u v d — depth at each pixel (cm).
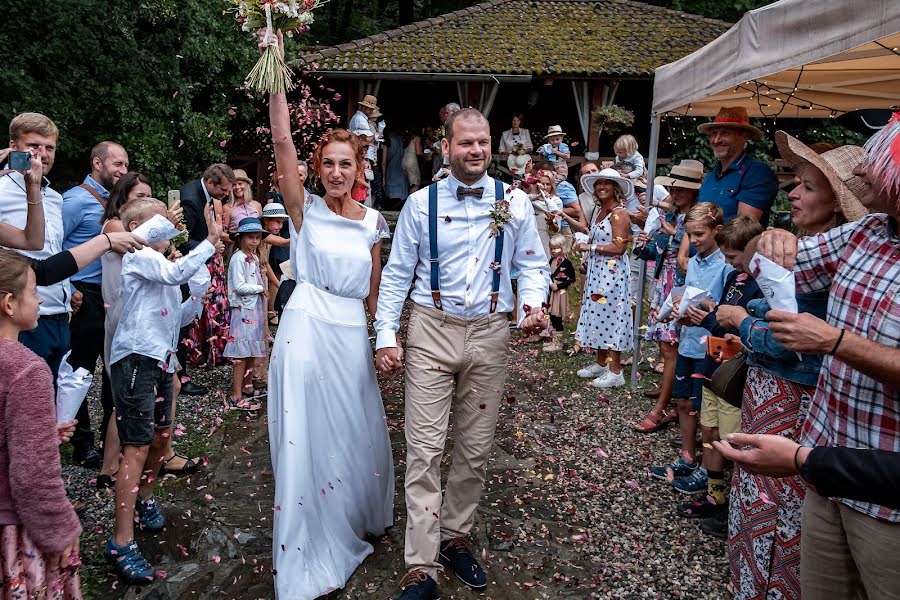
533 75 1454
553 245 685
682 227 505
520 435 478
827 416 195
